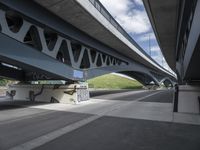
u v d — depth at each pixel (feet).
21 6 50.31
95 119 40.83
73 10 59.82
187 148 23.61
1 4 46.01
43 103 71.61
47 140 26.35
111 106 62.49
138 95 117.39
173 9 60.95
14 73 84.84
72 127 33.65
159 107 59.88
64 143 25.12
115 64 129.59
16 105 64.28
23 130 31.45
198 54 35.83
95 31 80.48
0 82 187.73
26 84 85.35
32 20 55.52
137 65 178.40
